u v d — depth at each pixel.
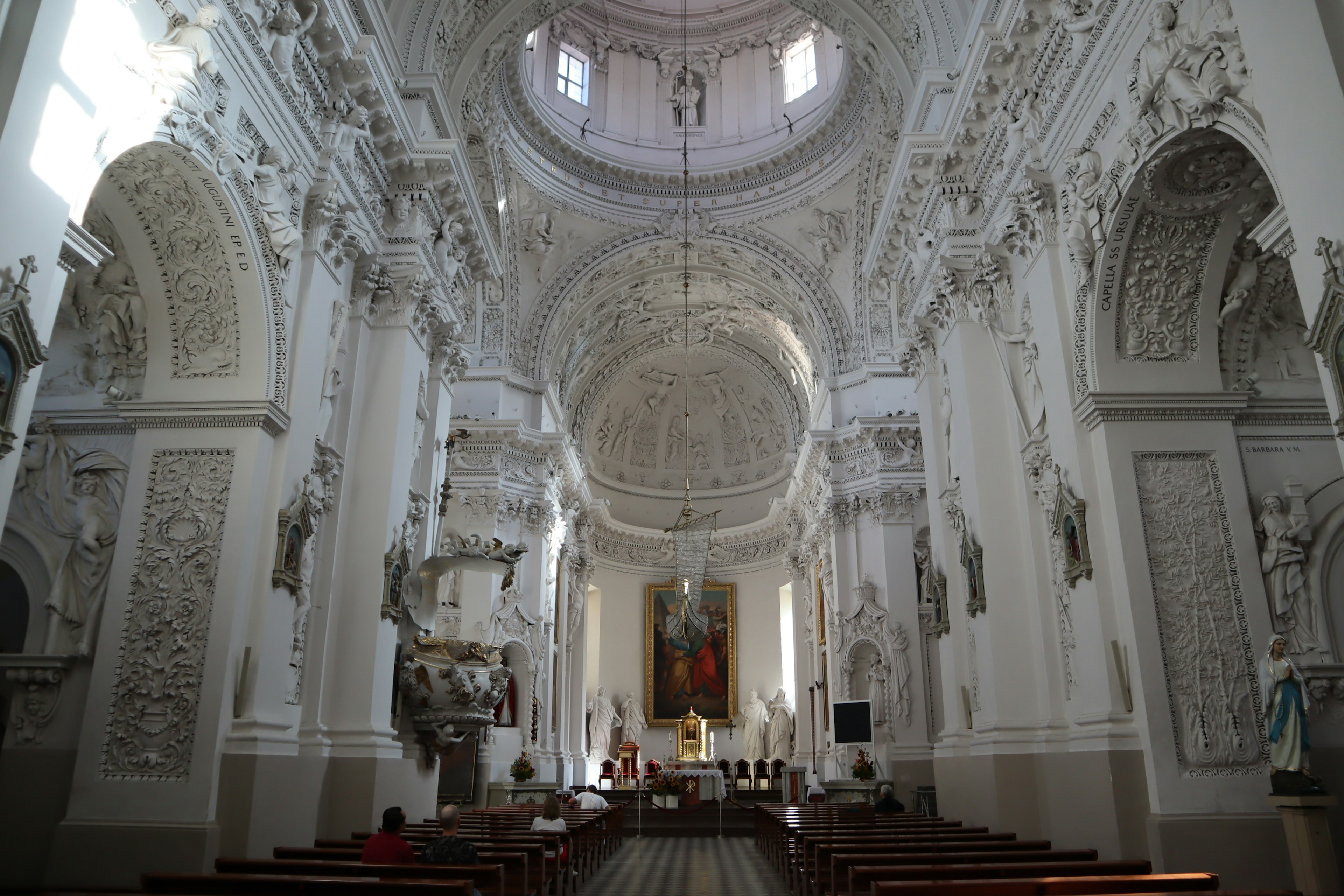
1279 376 8.16
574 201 22.28
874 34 13.65
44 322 4.87
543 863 7.21
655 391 31.02
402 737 10.50
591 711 27.78
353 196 9.44
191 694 7.05
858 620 19.45
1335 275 4.73
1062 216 8.59
